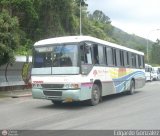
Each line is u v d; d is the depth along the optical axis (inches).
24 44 1587.1
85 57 657.6
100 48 735.7
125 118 515.5
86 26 2741.1
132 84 962.7
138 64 1031.0
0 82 1035.3
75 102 745.0
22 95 935.0
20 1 1501.0
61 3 1749.5
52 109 641.0
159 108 629.9
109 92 776.9
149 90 1117.7
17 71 1119.6
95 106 677.9
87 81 658.2
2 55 904.9
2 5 1478.8
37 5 1652.3
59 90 633.0
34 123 487.2
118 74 842.2
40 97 652.7
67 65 634.8
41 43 674.2
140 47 3206.2
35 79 658.2
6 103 761.0
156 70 2170.3
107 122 481.1
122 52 887.1
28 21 1647.4
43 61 658.2
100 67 724.0
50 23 1717.5
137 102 742.5
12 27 941.2
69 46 645.3
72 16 1942.7
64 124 472.1
